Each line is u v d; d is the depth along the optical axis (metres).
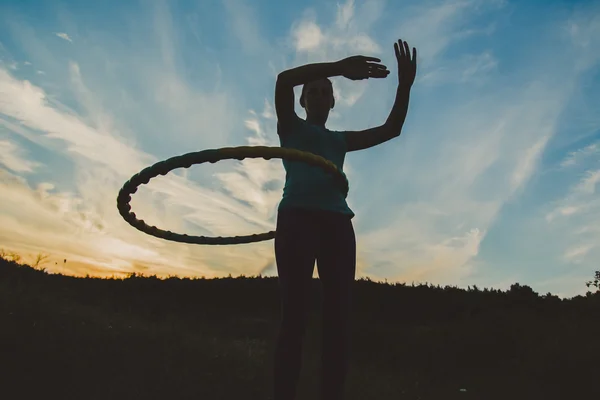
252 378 4.54
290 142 2.56
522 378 6.98
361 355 9.02
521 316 10.12
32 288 7.86
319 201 2.40
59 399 3.40
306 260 2.32
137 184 2.77
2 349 4.22
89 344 4.90
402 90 2.90
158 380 4.06
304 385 4.69
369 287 15.02
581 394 6.23
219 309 12.88
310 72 2.37
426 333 10.30
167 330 6.83
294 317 2.28
